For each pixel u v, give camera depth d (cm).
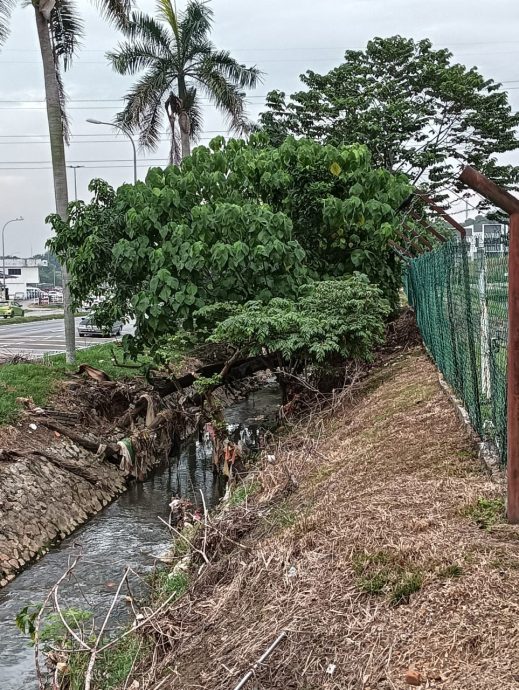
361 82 2802
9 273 9569
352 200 1241
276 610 465
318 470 775
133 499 1181
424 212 1599
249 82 2448
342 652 393
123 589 794
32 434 1202
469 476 577
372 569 457
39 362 1684
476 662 350
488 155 2812
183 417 1417
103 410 1426
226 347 1274
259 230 1155
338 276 1360
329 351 1110
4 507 959
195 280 1195
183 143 2467
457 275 759
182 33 2375
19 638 701
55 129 1602
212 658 455
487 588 399
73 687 530
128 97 2394
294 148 1353
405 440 733
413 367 1112
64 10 1694
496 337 574
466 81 2712
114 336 2969
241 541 657
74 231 1327
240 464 1128
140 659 541
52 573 862
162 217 1248
